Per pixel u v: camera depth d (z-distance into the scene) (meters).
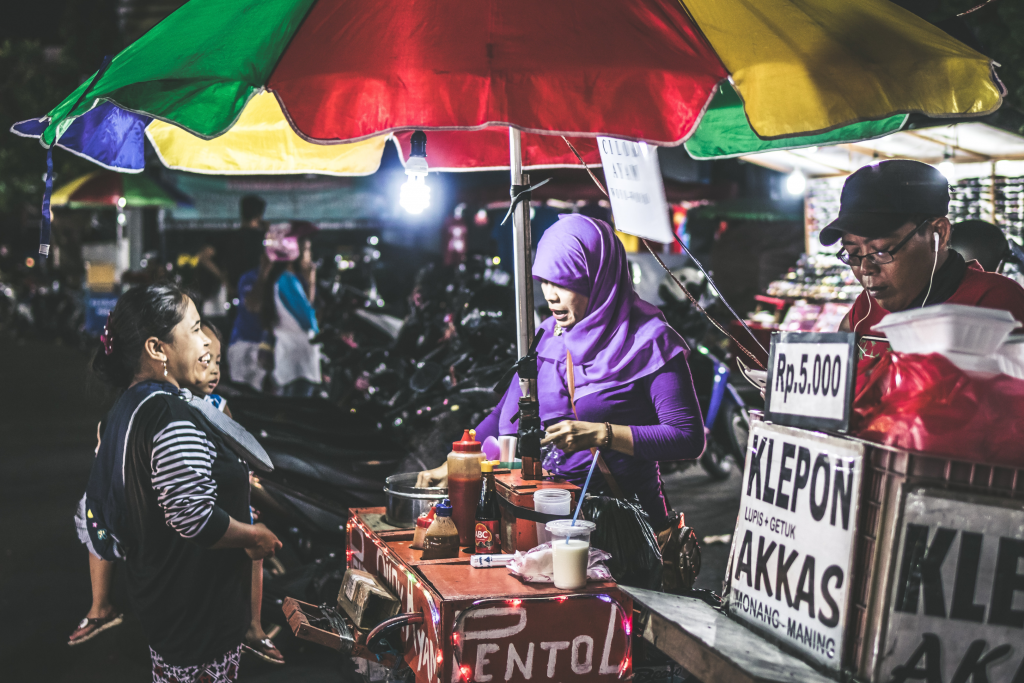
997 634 1.62
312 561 4.70
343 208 14.29
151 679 4.29
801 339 1.92
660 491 3.12
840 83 2.39
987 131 5.79
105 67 2.43
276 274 8.62
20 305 24.28
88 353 19.11
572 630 2.26
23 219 28.58
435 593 2.23
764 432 2.03
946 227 2.47
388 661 2.55
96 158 2.88
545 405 3.22
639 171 2.72
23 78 21.97
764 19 2.49
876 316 2.87
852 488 1.73
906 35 2.54
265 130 3.92
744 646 1.87
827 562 1.77
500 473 2.81
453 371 6.47
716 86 2.36
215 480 2.76
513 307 6.61
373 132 2.27
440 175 11.73
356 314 8.48
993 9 8.44
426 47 2.29
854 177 2.48
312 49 2.33
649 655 2.80
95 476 2.79
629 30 2.36
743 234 14.16
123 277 12.52
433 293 7.63
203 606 2.72
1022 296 2.43
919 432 1.63
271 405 4.91
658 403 3.02
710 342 7.58
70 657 4.54
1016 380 1.64
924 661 1.63
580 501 2.39
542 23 2.34
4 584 5.59
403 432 6.02
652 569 2.60
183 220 15.55
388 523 2.96
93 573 3.01
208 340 2.90
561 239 3.05
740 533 2.07
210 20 2.43
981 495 1.62
